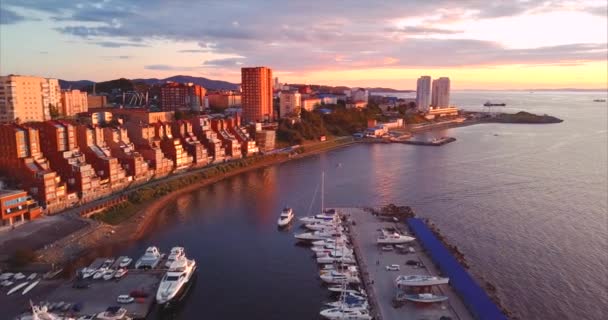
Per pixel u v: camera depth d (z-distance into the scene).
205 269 127.50
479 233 153.38
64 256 130.62
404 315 100.06
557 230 156.25
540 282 118.44
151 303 104.31
